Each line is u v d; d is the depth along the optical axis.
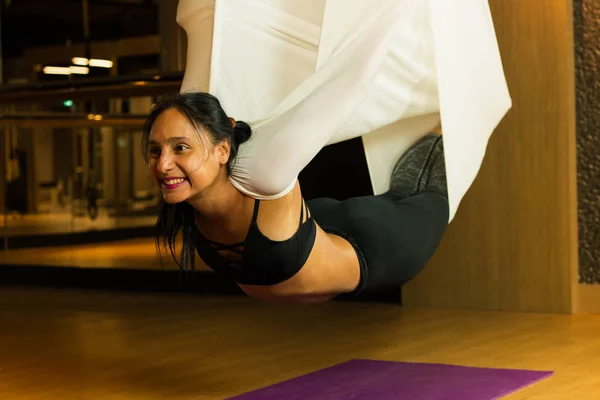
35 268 7.79
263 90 3.09
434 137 3.60
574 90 5.53
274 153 2.72
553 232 5.59
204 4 3.14
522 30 5.60
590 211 5.53
